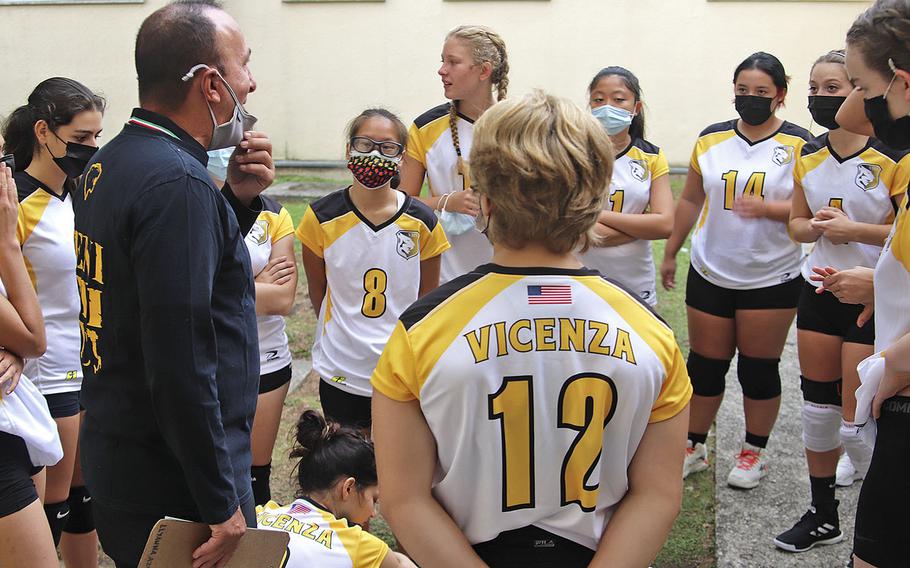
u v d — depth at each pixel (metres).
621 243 3.92
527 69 10.91
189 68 2.01
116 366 2.01
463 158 3.79
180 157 1.96
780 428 4.49
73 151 2.94
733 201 3.82
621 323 1.62
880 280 2.27
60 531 3.05
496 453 1.61
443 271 3.89
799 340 3.48
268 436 3.40
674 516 1.67
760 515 3.70
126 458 2.05
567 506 1.65
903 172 3.24
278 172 11.56
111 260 1.94
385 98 11.34
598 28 10.67
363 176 3.32
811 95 3.45
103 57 11.77
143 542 2.11
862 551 2.22
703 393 4.02
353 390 3.43
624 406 1.62
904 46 1.97
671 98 10.70
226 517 1.95
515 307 1.60
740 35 10.41
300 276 7.23
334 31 11.24
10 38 11.86
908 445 2.11
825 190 3.41
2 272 2.38
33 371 2.95
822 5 10.14
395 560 2.61
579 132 1.57
